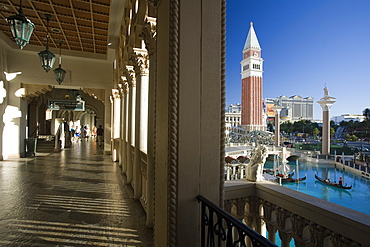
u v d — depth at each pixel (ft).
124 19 24.52
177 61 6.66
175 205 6.61
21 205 14.75
